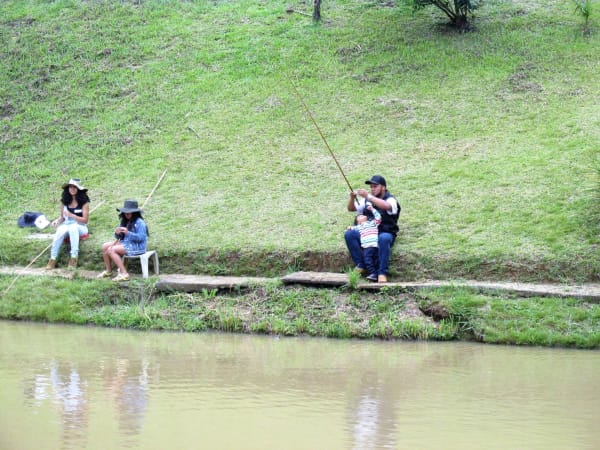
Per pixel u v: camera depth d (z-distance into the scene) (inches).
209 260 627.2
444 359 443.5
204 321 544.7
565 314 497.0
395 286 541.3
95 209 730.8
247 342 498.6
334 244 612.1
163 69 985.5
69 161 840.9
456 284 540.4
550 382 388.2
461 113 813.2
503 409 338.6
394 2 1087.0
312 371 411.8
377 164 745.0
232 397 358.6
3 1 1211.9
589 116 760.3
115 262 604.4
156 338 512.4
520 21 979.9
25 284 608.7
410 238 607.5
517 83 850.1
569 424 317.1
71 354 456.4
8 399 354.6
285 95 893.8
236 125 853.8
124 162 821.2
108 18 1120.8
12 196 792.9
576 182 647.8
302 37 1010.7
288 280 567.5
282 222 665.0
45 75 1010.7
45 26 1120.2
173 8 1135.6
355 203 605.9
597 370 414.9
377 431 307.0
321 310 538.9
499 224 608.4
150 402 349.4
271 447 287.9
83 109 933.8
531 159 701.9
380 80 898.1
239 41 1025.5
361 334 511.2
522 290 521.3
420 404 347.3
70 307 577.0
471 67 894.4
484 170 698.2
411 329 506.0
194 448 286.0
